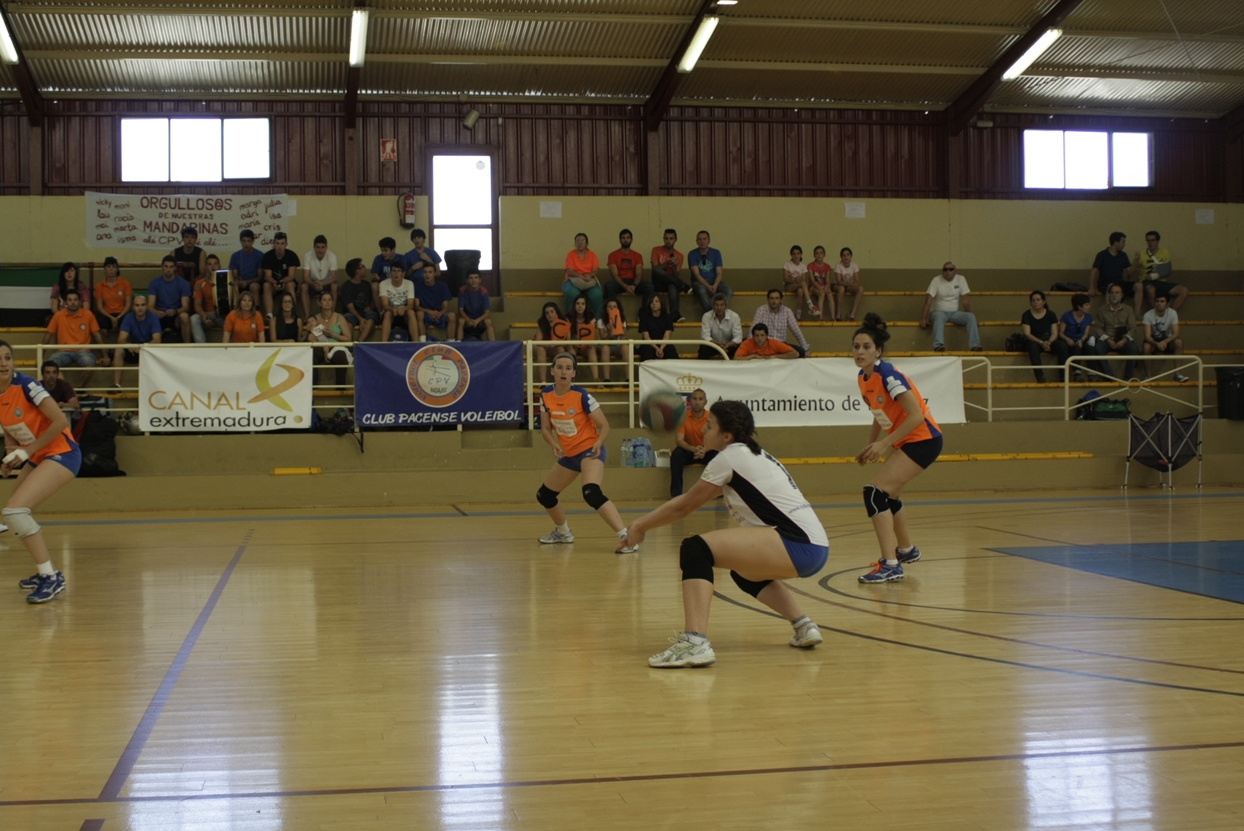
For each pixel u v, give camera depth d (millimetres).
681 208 17453
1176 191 19203
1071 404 14891
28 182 16562
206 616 5473
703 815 2701
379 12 15023
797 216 17781
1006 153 18797
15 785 2951
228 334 13469
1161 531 8898
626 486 12133
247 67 16312
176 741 3350
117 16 14984
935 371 13305
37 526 5988
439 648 4695
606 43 16188
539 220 17219
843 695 3852
